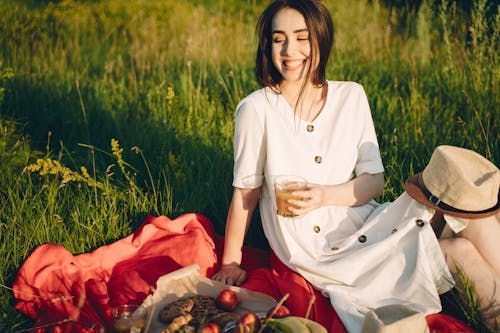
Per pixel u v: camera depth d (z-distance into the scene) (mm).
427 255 2984
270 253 3729
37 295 3268
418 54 6352
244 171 3344
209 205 4324
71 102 5902
